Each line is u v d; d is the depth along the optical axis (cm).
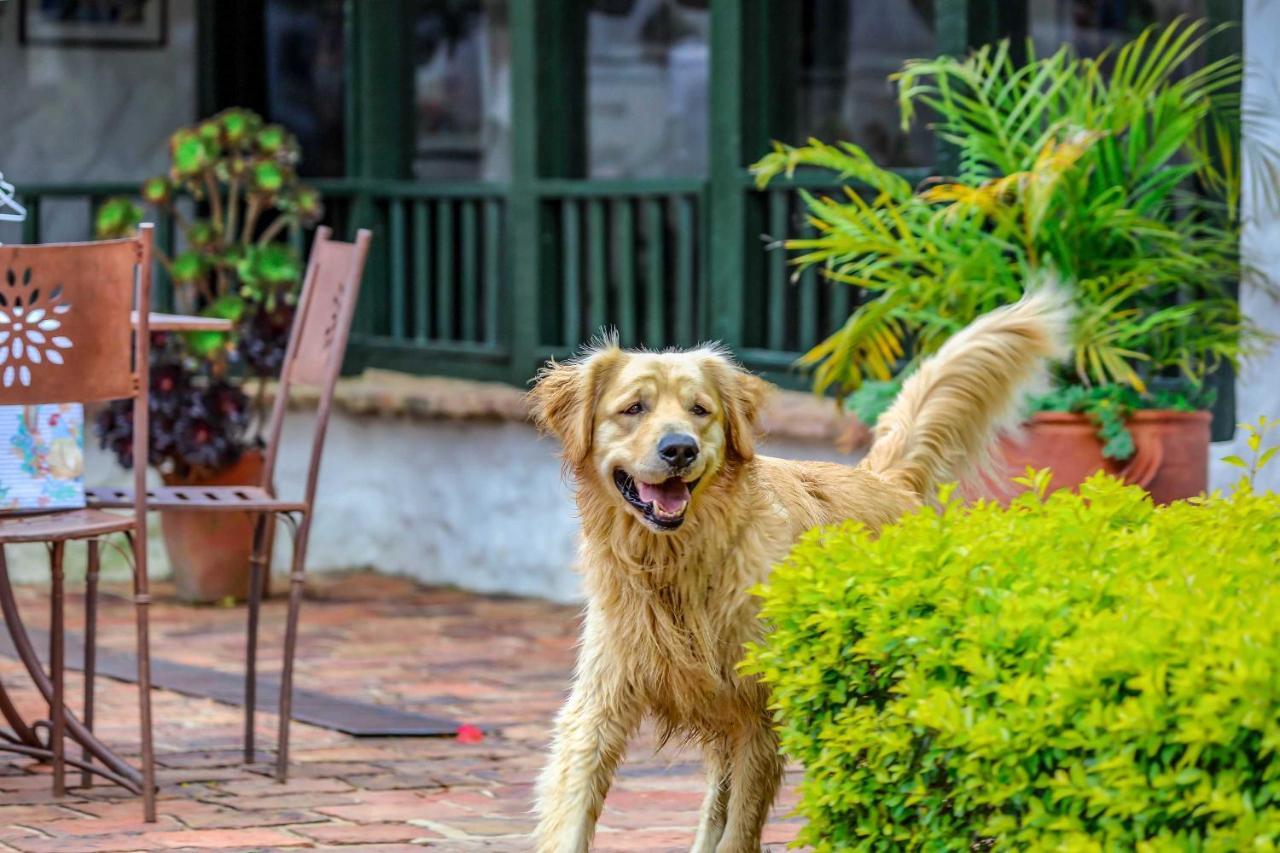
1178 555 502
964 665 464
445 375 1495
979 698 457
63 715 746
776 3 1305
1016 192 956
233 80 1677
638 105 1630
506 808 732
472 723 920
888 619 492
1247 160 1045
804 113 1358
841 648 508
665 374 603
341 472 1533
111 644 1168
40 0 1627
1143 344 989
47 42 1631
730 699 607
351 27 1534
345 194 1529
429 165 1728
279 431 848
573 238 1398
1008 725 443
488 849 660
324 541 1541
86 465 1488
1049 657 454
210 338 1320
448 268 1505
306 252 1631
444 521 1459
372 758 830
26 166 1631
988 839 484
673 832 698
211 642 1177
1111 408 913
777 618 530
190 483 1335
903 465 734
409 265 1645
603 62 1636
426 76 1723
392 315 1562
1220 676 398
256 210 1384
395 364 1530
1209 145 1064
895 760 486
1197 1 1242
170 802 736
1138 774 413
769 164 1004
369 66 1523
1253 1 1051
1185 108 974
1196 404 991
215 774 790
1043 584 486
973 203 934
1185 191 1088
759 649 562
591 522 615
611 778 618
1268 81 1044
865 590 505
